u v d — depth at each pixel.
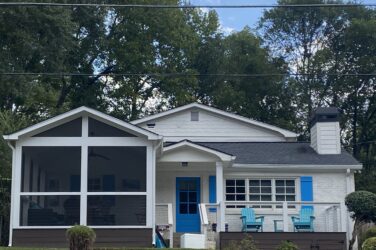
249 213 22.20
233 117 29.31
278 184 24.88
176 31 43.38
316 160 25.06
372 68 44.25
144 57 42.56
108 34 42.88
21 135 20.42
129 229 20.25
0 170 26.48
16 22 32.38
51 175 20.53
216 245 21.20
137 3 42.38
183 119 29.28
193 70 43.91
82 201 20.31
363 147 45.56
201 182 24.94
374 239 18.39
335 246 20.83
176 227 24.53
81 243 16.86
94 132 20.77
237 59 45.78
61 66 35.47
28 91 32.81
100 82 43.19
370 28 43.81
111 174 20.61
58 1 33.84
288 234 20.83
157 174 24.98
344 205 21.70
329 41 46.34
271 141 29.16
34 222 20.19
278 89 45.12
